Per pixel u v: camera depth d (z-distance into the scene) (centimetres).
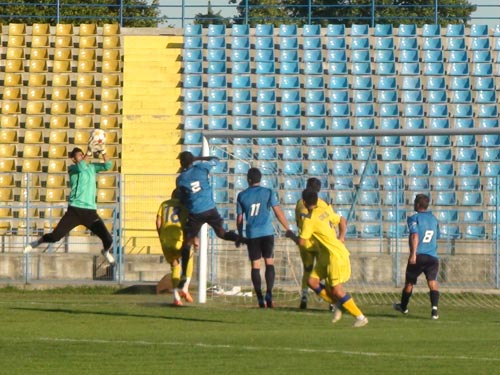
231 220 6400
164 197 6462
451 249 6319
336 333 3522
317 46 8431
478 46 8488
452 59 8375
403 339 3350
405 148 7556
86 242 6612
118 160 7506
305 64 8281
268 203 4609
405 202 6706
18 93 8025
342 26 8538
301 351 3005
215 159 4431
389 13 12400
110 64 8194
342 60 8306
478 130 4959
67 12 11719
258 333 3497
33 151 7594
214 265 5997
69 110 7888
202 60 8206
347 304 3650
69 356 2898
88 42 8369
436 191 6931
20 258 6241
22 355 2917
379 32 8538
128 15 12206
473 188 7000
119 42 8344
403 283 6000
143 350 3017
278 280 6006
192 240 4400
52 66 8225
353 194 6438
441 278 6022
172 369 2675
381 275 6059
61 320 3878
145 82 8050
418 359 2861
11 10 11506
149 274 6188
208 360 2830
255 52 8344
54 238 4788
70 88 8062
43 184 7388
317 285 3719
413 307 4931
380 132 4997
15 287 5809
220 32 8481
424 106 8062
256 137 4984
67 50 8331
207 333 3478
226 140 6700
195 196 4347
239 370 2658
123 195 6412
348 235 6278
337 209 6456
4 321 3828
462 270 6031
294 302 5003
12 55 8306
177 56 8225
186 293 4550
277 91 8125
